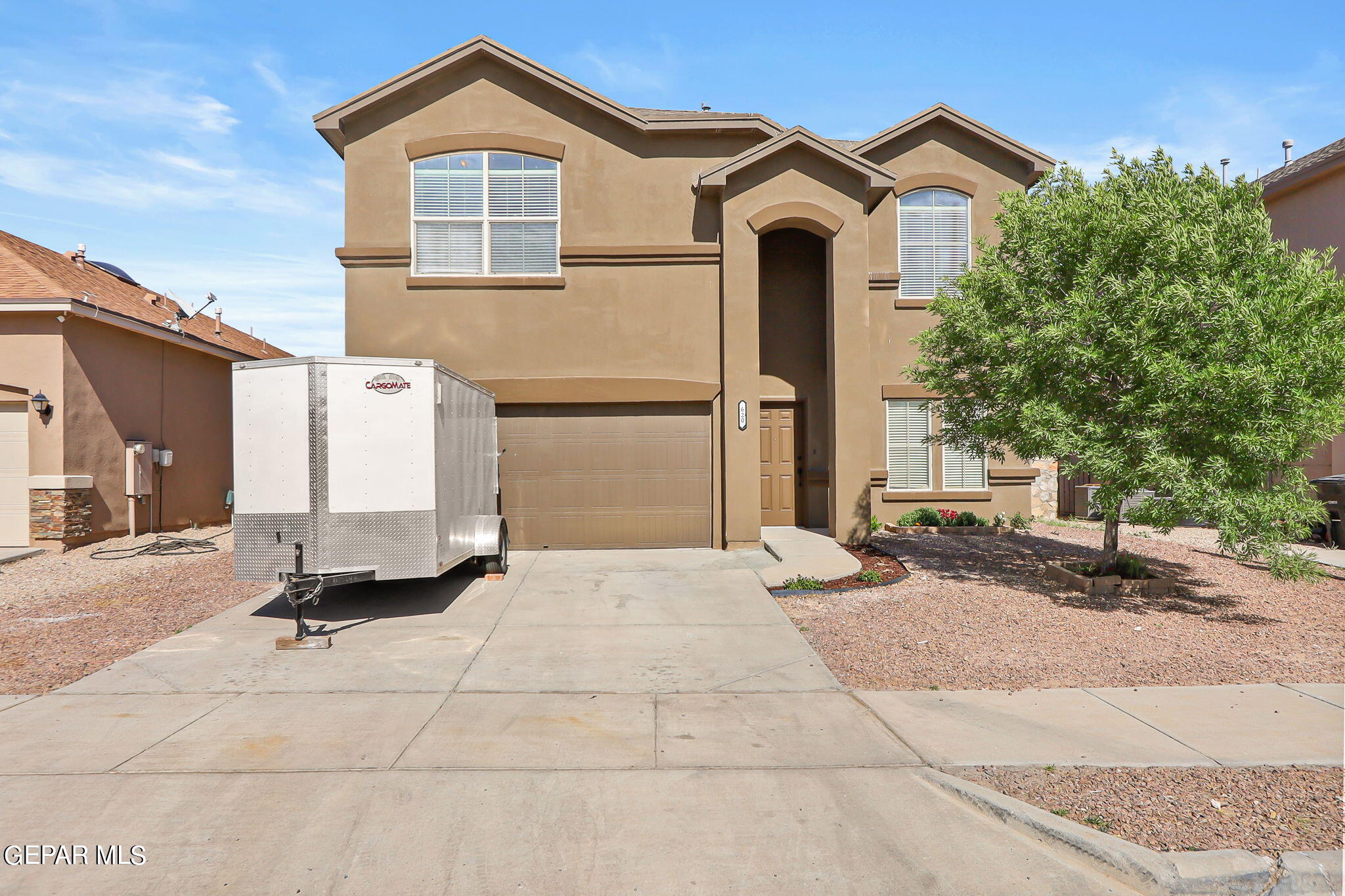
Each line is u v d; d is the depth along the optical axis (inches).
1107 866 149.3
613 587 404.2
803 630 325.4
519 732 216.2
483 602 375.9
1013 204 394.9
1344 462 604.1
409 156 518.6
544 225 526.6
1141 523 347.6
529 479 521.0
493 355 519.2
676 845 157.3
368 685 258.1
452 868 149.3
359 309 513.7
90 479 542.0
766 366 589.3
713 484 523.8
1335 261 625.9
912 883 145.2
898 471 614.9
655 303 524.7
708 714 229.6
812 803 174.1
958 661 278.4
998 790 177.5
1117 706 230.8
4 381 515.8
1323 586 396.8
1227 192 360.8
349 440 327.3
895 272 600.7
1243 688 246.5
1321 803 169.5
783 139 502.0
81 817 168.6
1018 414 366.3
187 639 313.3
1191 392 315.9
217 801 175.2
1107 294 347.3
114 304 599.8
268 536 324.8
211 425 718.5
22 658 287.3
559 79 516.4
